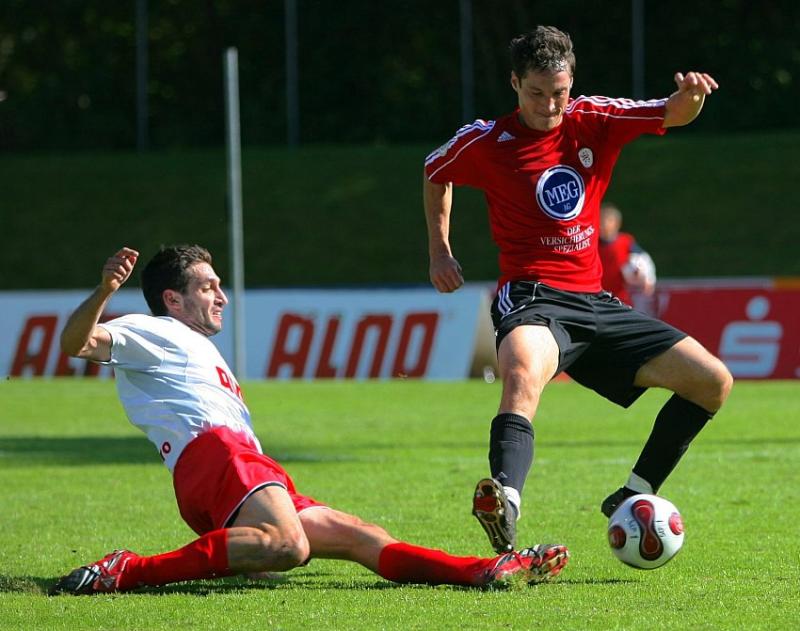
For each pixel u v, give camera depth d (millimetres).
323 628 16453
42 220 111500
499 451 19031
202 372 19656
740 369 65312
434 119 120250
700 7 115188
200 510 19125
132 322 19750
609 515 21953
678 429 21281
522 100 21188
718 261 98250
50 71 128250
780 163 107688
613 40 115375
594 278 21625
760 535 24188
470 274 100000
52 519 27156
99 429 47375
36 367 73062
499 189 21484
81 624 16828
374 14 120062
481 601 17969
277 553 18406
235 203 66500
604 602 17938
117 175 116875
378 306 69062
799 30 115625
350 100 121375
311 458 37812
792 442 40562
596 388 21938
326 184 112625
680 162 108938
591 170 21594
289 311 70312
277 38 122500
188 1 124375
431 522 26312
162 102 125438
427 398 57812
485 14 119125
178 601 18266
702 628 16328
